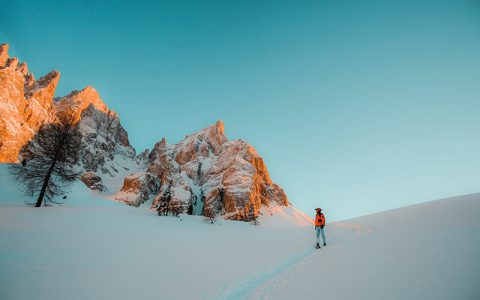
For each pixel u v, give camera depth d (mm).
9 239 12477
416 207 23812
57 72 111188
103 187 98312
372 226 19953
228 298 7324
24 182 30953
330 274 8297
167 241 16500
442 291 5605
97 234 16078
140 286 8188
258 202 82875
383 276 7188
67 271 9297
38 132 82938
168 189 42812
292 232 26141
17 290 7371
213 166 112250
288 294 7129
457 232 10578
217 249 14852
